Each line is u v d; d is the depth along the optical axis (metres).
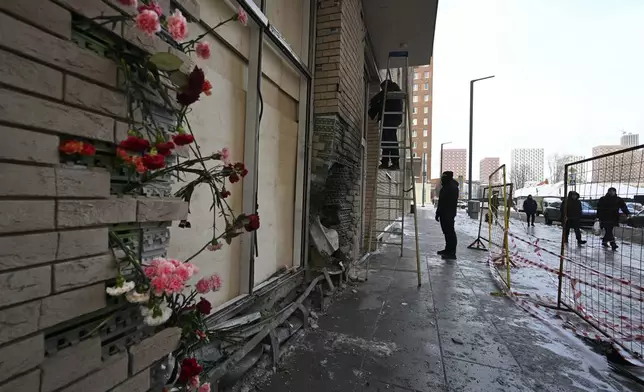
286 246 3.78
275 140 3.45
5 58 0.81
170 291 1.13
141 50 1.20
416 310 3.80
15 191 0.83
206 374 1.81
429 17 5.91
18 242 0.84
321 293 3.74
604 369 2.64
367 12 5.74
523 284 5.25
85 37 1.04
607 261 7.39
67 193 0.95
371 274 5.44
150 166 1.09
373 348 2.85
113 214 1.09
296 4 3.89
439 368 2.58
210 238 2.33
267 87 3.24
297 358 2.64
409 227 14.41
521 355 2.82
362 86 5.88
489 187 7.92
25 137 0.86
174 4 1.42
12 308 0.83
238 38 2.62
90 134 1.02
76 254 0.99
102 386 1.07
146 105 1.22
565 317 3.79
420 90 71.00
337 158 4.23
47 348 0.94
